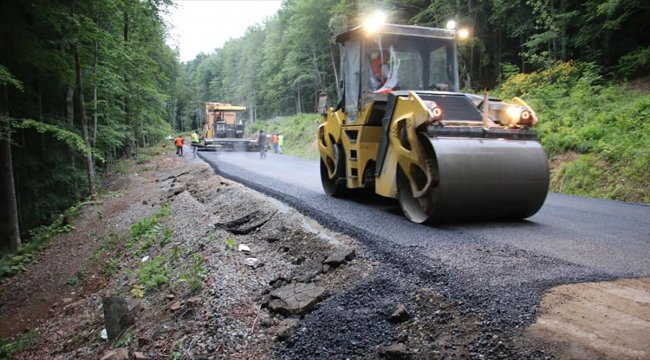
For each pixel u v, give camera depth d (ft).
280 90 189.67
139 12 66.95
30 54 47.11
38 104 57.00
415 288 13.10
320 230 19.98
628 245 17.39
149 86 83.15
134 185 58.80
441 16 87.45
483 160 19.29
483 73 96.12
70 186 58.23
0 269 35.94
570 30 73.82
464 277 13.15
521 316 10.77
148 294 20.25
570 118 48.19
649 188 33.42
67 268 33.96
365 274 14.87
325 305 13.57
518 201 20.29
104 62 58.95
